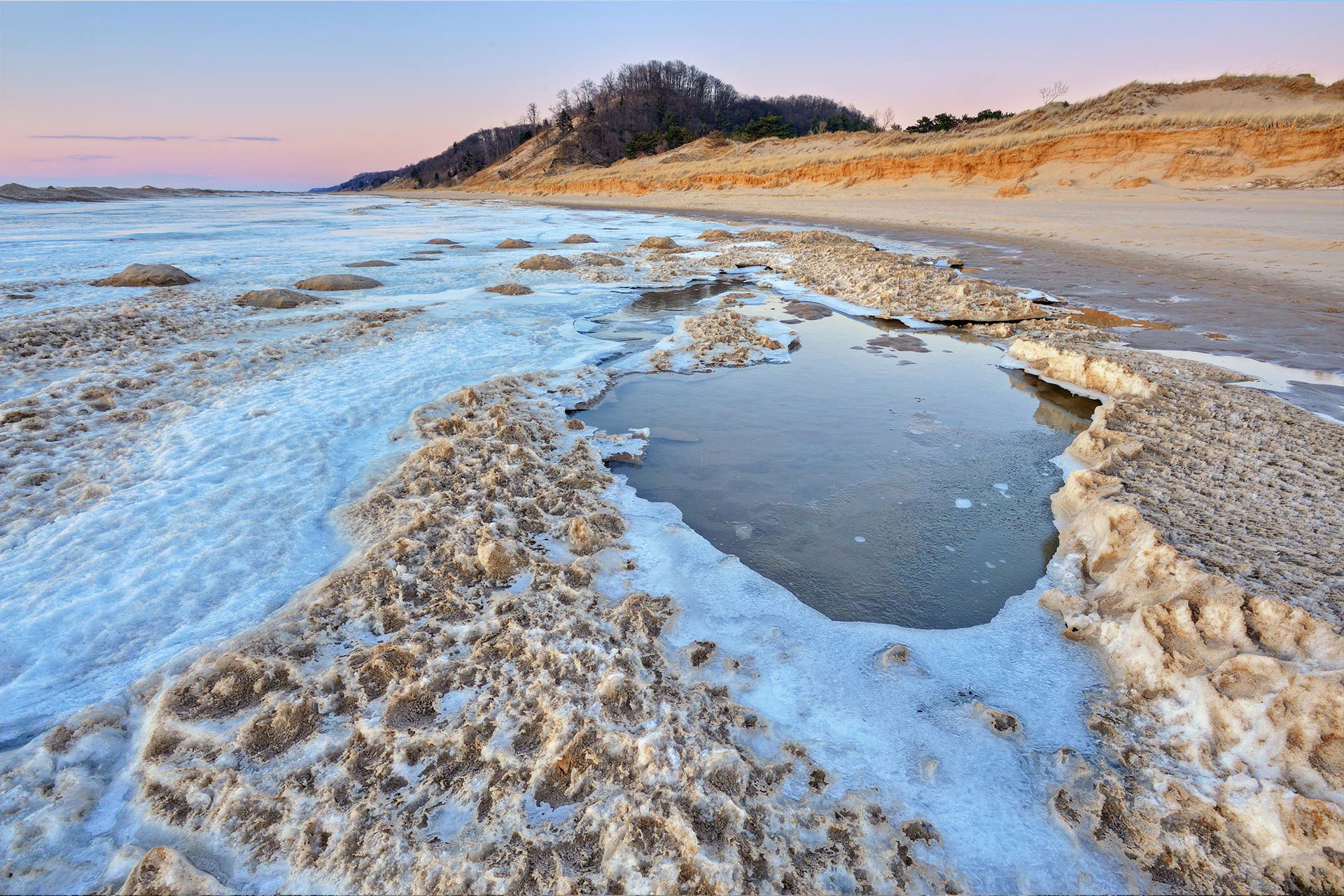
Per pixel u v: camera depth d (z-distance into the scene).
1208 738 2.49
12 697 2.89
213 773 2.53
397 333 9.20
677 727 2.67
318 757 2.60
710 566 3.91
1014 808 2.39
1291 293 10.53
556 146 89.00
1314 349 7.68
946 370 7.96
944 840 2.27
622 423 6.35
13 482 4.71
